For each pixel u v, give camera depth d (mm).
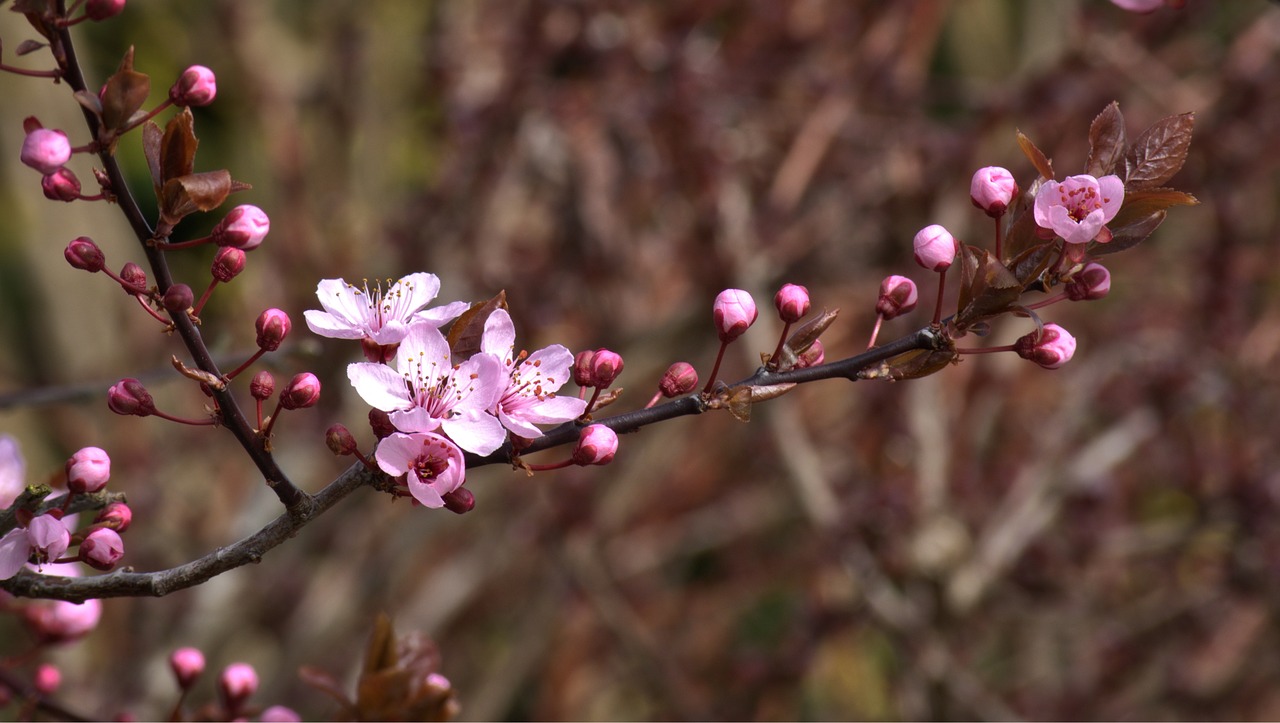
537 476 6031
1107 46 5516
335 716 2045
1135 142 1700
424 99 6824
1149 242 6820
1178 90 5578
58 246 6812
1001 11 8305
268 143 6383
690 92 5629
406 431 1569
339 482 1647
